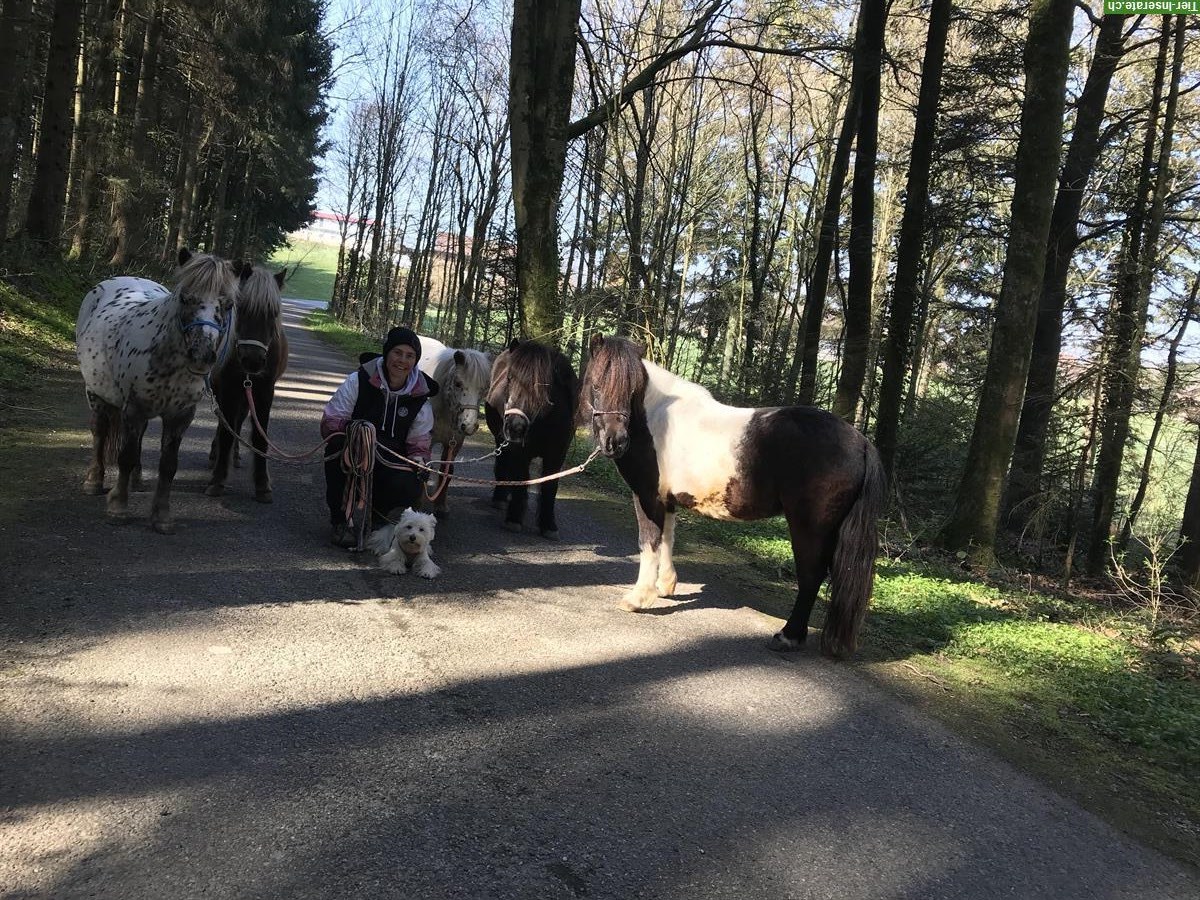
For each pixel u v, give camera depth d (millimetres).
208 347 4605
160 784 2588
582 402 5301
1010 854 2926
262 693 3311
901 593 6875
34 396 9195
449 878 2316
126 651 3473
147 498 5918
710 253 31109
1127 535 13148
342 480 5477
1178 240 12023
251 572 4734
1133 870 2959
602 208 20562
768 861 2643
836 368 17375
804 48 12219
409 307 30969
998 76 12688
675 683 4102
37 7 16203
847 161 13086
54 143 15766
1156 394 10445
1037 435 12336
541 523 7043
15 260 14516
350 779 2785
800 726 3791
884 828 2973
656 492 5168
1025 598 7840
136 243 19422
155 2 17906
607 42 12578
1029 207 8461
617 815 2797
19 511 5055
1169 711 4711
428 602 4785
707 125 23234
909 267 10883
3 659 3219
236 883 2174
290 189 33594
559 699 3713
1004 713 4422
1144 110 12555
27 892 2025
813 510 4594
